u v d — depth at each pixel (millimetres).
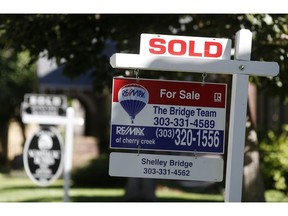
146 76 9961
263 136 14633
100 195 14203
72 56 9805
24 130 28125
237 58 5812
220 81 10062
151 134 5762
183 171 5777
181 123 5789
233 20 8711
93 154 23625
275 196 13383
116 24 9945
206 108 5812
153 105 5777
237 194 5770
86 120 26656
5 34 9352
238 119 5812
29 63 9828
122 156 5730
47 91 22047
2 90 26453
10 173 23375
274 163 13961
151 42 5770
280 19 8578
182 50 5785
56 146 11617
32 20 9352
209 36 8953
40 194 14148
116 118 5742
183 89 5801
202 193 15570
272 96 10086
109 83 10242
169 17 9945
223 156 9914
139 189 12781
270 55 8492
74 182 18219
